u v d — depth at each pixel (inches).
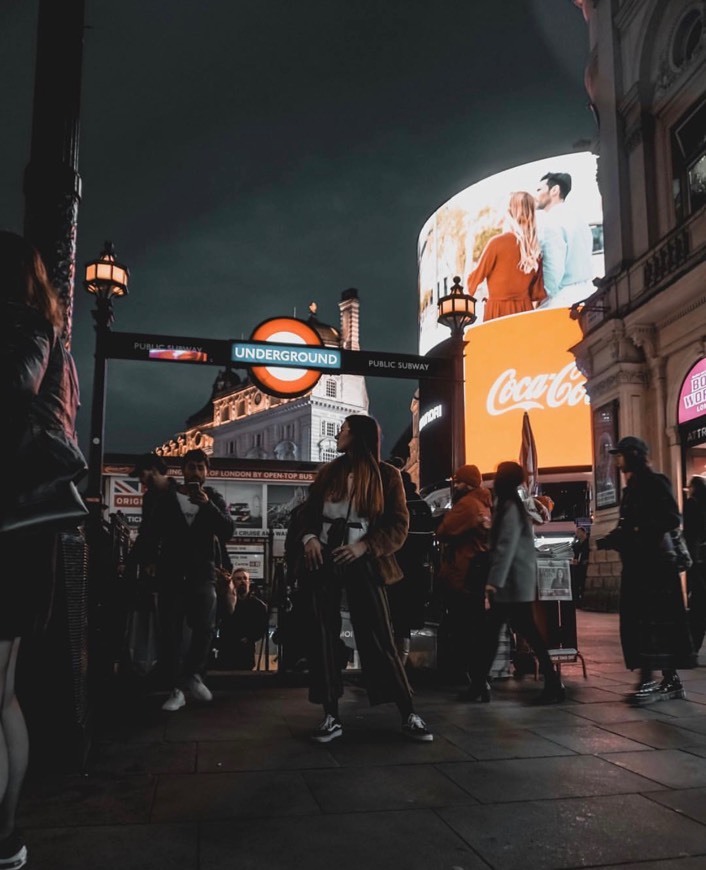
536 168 1830.7
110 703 200.4
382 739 157.1
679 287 565.3
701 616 285.7
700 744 151.9
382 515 163.9
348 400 3134.8
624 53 688.4
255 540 391.5
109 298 252.8
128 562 209.5
